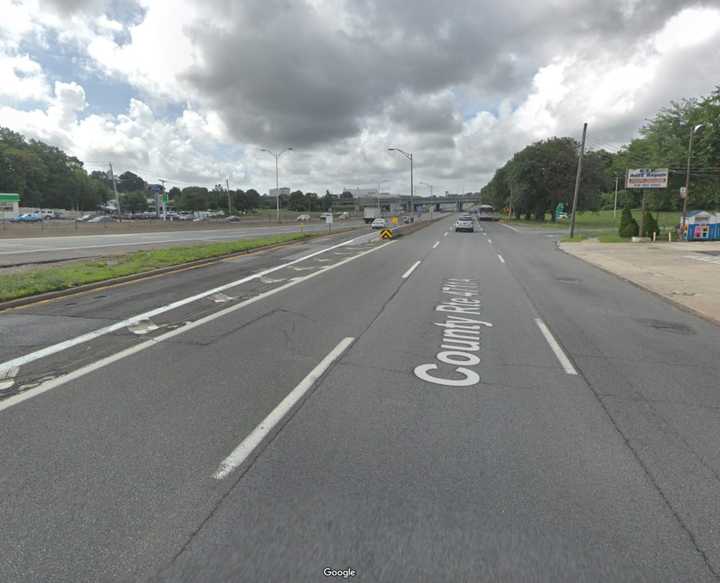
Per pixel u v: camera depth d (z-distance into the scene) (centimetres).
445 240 3159
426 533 265
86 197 11781
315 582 228
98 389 481
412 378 524
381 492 305
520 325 795
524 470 335
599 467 341
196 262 1595
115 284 1167
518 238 3447
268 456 351
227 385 495
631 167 3550
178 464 338
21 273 1170
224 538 260
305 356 600
